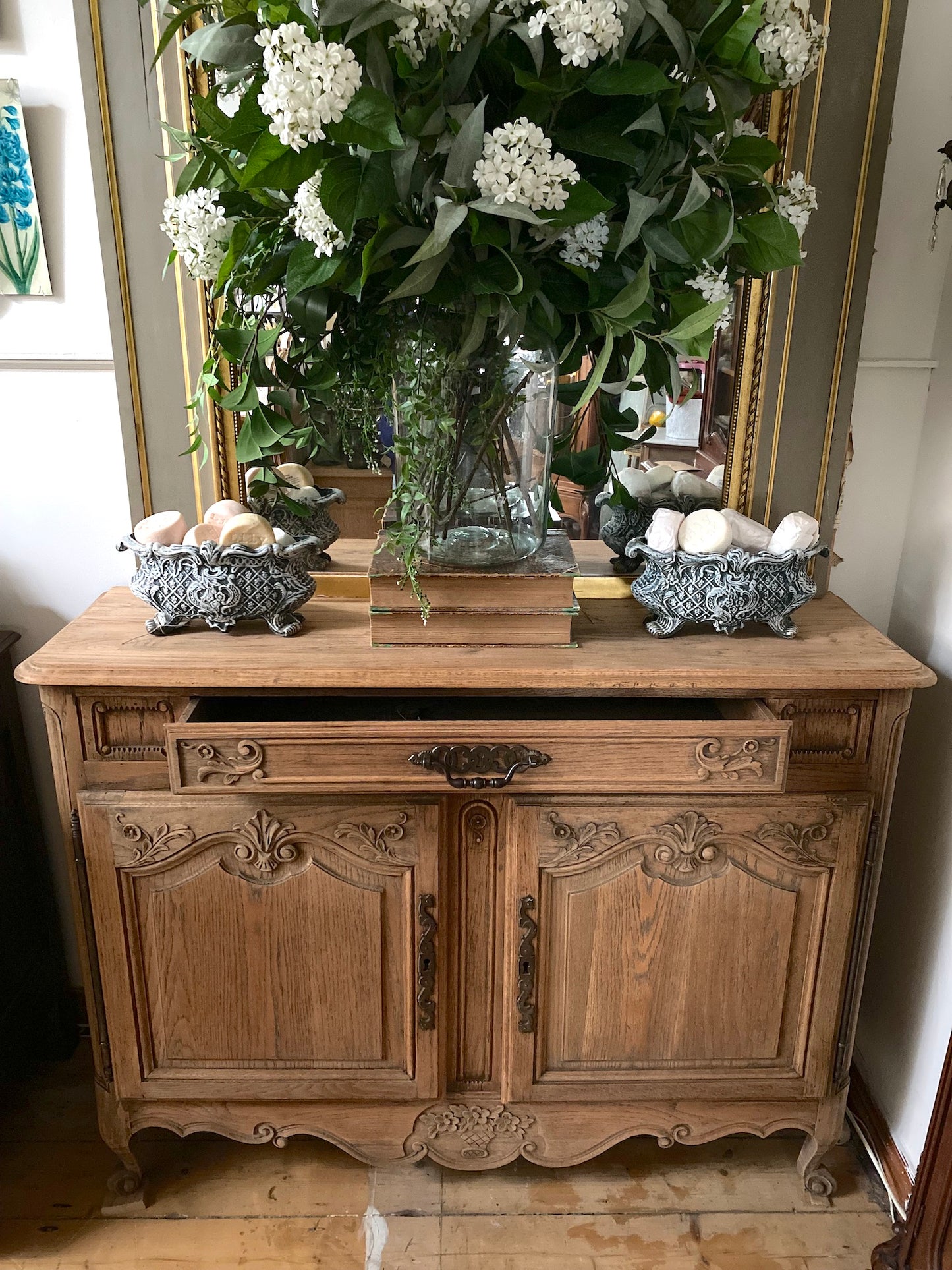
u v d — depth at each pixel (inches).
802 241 54.2
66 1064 68.6
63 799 50.1
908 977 60.1
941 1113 49.8
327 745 45.3
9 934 61.6
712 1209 58.5
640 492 57.3
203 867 49.8
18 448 59.0
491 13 36.1
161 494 58.2
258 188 40.8
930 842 57.9
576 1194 59.2
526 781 46.5
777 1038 53.9
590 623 53.7
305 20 34.6
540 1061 53.6
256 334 45.1
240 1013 52.6
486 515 48.1
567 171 36.8
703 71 39.0
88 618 53.0
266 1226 56.7
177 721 49.1
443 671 46.9
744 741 45.9
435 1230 56.7
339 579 57.1
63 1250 55.2
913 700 60.1
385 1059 53.9
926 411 59.0
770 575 49.4
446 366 43.4
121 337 54.9
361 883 50.1
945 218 55.7
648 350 45.6
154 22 50.0
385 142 35.4
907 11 51.6
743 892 50.8
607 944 51.5
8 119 52.0
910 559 60.8
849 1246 56.5
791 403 57.1
